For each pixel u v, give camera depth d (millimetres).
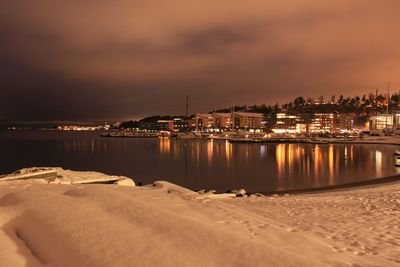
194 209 10719
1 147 123188
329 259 7074
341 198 20062
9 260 6230
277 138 158750
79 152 101688
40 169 22328
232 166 65500
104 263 5926
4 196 9891
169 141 168250
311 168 60688
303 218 13305
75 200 9047
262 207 16359
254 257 6102
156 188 15727
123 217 7918
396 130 164875
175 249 6363
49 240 6895
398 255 8500
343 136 162500
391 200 18453
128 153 98312
